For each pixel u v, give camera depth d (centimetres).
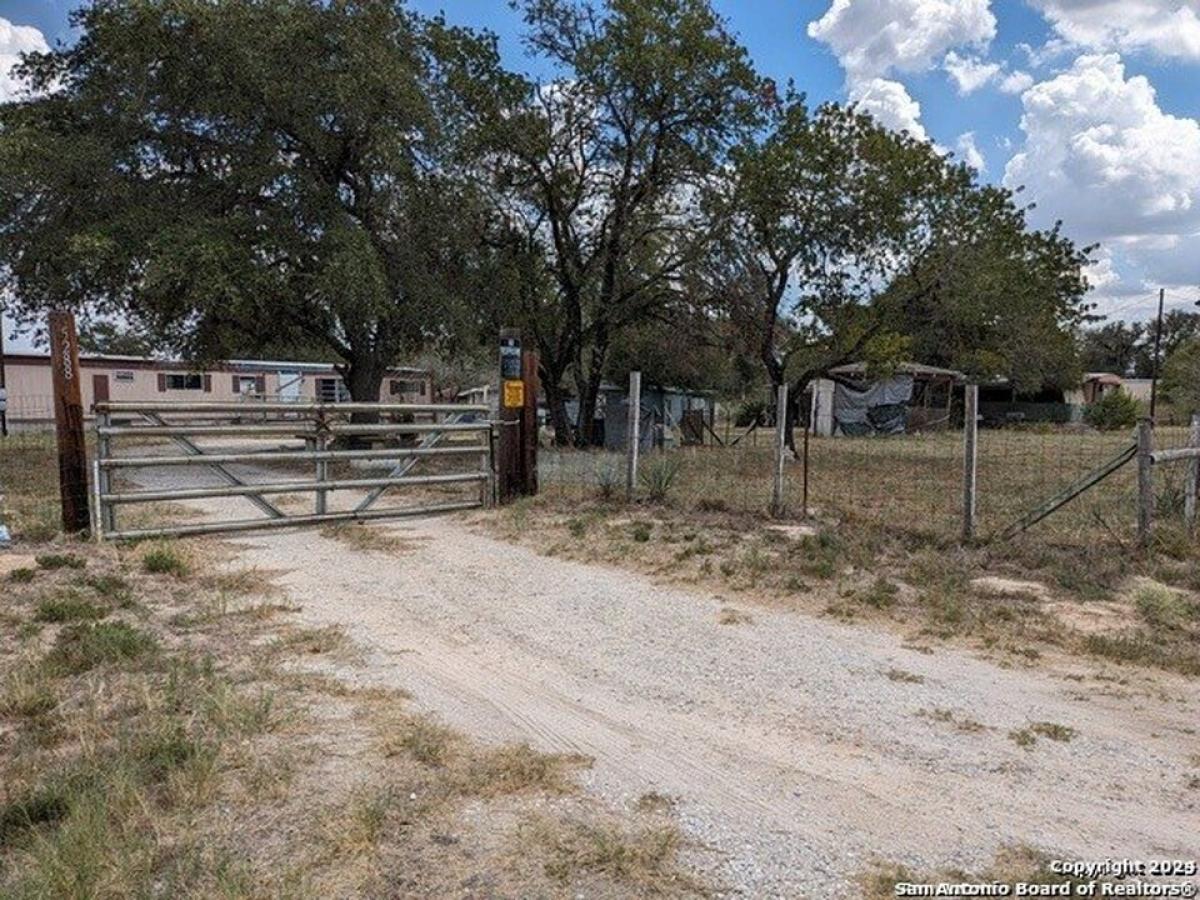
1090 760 331
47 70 1526
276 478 1302
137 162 1433
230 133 1452
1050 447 2222
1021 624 512
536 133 1850
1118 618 525
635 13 1772
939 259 1720
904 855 260
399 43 1623
